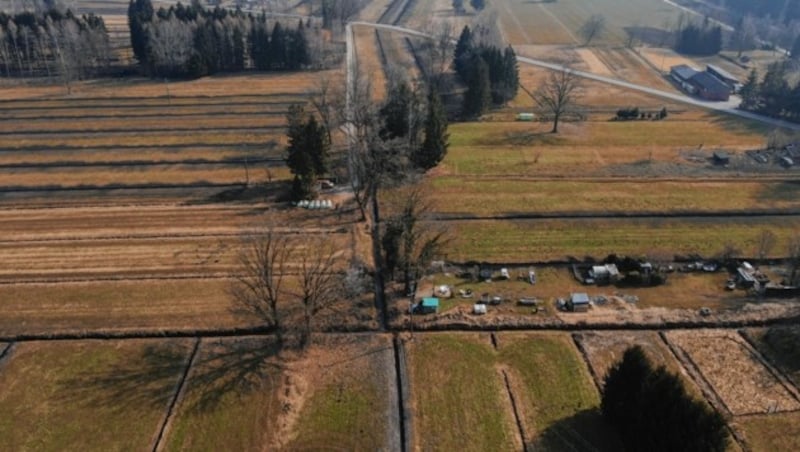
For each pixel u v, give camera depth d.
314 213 81.44
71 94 133.88
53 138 109.25
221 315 60.19
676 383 42.44
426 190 88.31
